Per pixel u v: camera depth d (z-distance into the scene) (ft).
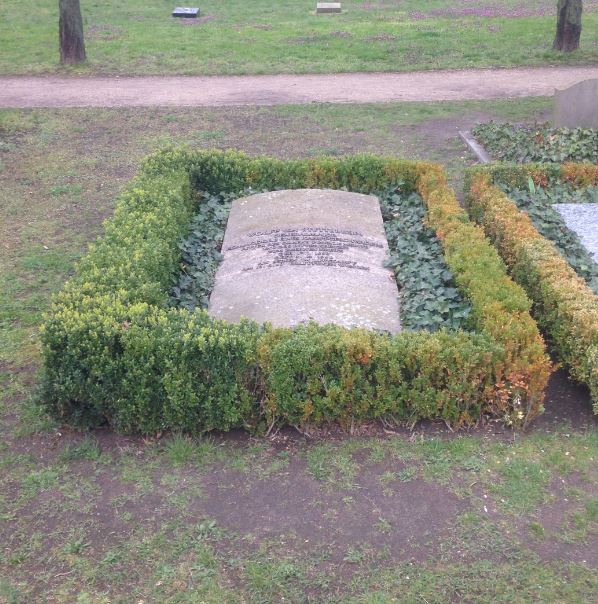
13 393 20.57
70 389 18.25
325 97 54.70
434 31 74.13
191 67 63.93
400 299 23.45
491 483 16.81
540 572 14.46
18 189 37.86
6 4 92.32
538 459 17.60
